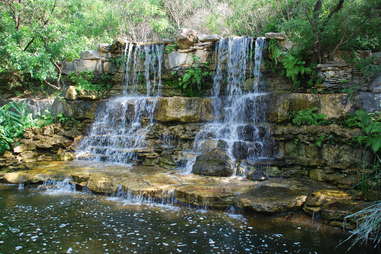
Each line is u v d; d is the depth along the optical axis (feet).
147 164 27.63
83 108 35.09
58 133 33.14
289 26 29.60
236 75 34.01
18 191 23.56
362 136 20.83
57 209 19.43
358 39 27.40
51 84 43.88
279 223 17.26
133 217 18.11
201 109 29.99
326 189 20.17
